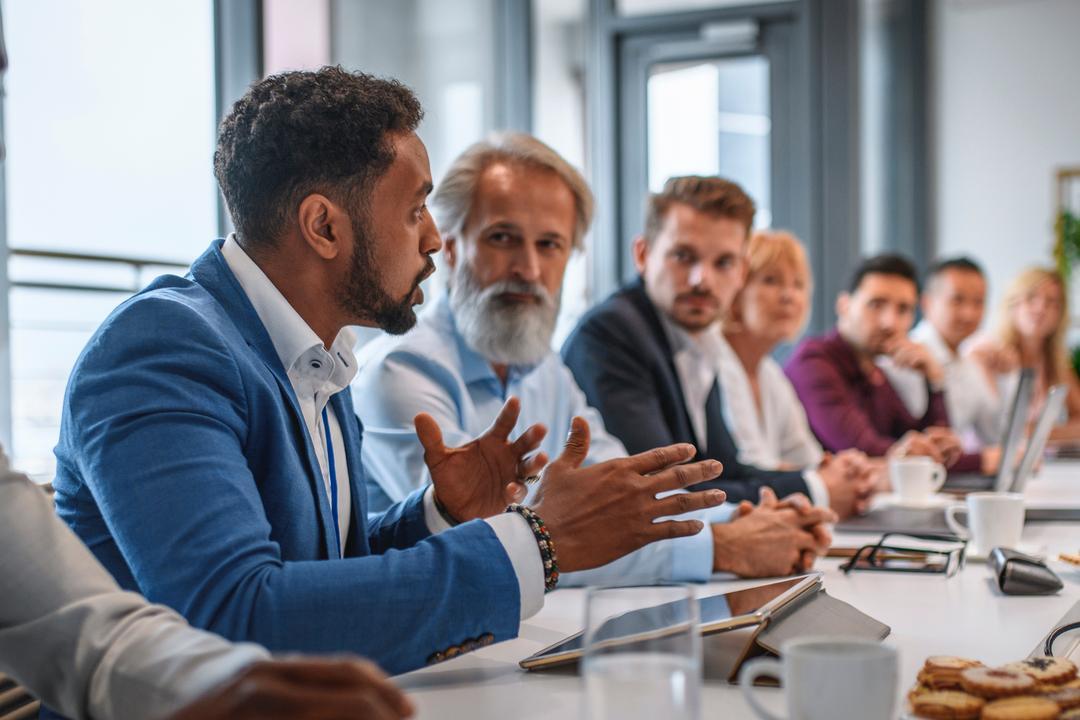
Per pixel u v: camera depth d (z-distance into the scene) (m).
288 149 1.18
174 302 1.09
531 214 1.91
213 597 0.94
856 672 0.69
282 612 0.94
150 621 0.83
